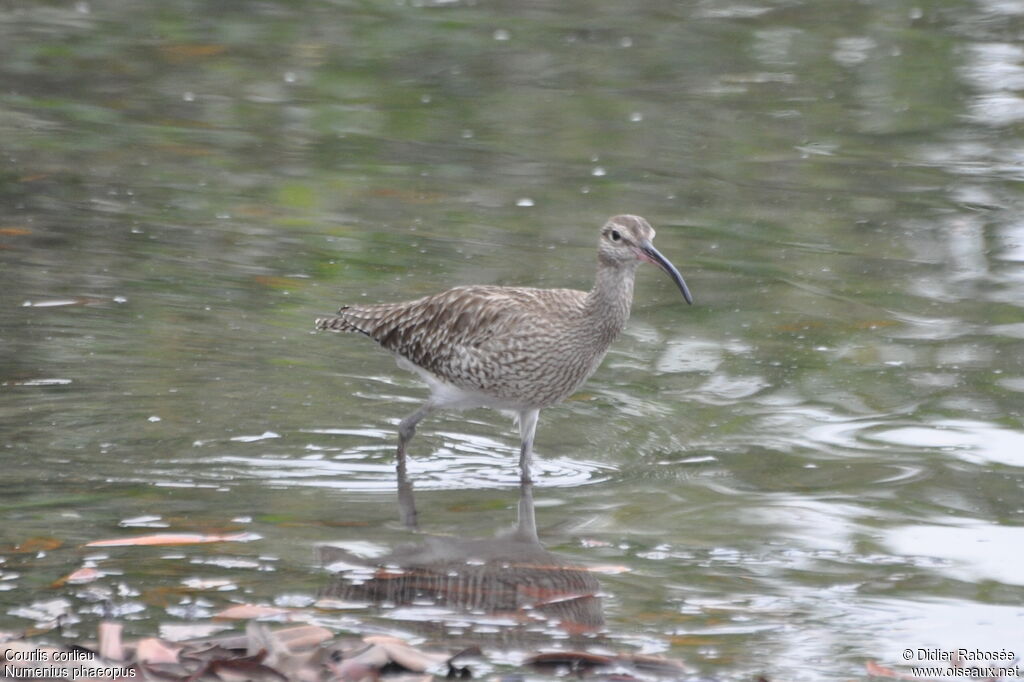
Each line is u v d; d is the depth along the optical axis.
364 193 18.47
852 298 15.54
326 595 9.07
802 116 22.20
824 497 10.99
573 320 11.78
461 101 22.48
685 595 9.26
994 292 15.76
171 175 18.81
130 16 26.28
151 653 7.95
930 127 21.83
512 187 18.86
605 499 10.98
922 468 11.55
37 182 18.23
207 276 15.63
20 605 8.72
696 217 17.95
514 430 12.66
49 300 14.72
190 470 11.21
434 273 15.84
